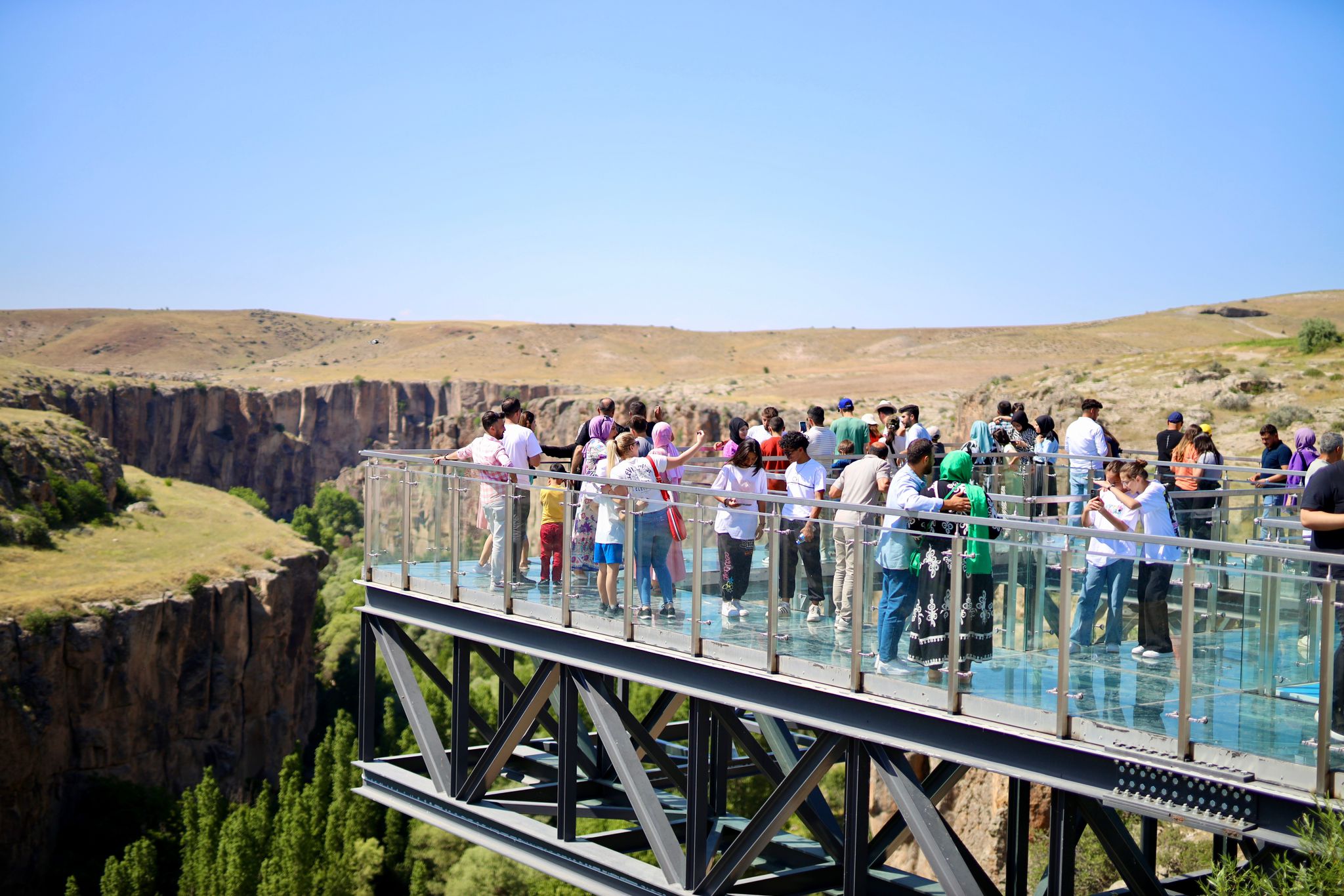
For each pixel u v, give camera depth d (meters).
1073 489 16.98
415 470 15.34
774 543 10.96
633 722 12.98
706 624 11.59
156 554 108.06
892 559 10.05
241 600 103.69
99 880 80.88
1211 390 52.88
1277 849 9.10
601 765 16.27
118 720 90.81
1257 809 8.12
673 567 11.91
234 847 62.84
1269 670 8.34
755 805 52.66
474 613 14.25
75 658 87.88
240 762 102.31
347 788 70.38
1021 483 17.67
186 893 66.69
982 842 26.94
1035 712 9.13
